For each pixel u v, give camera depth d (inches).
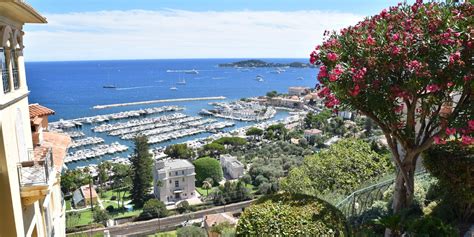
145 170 2564.0
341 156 814.5
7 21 324.8
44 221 438.9
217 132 4798.2
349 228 283.0
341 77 287.9
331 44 320.8
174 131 4783.5
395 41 283.0
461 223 341.7
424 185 406.9
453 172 339.3
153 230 1964.8
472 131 268.7
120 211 2390.5
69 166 3390.7
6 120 308.5
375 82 282.7
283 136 3983.8
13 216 309.3
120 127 4948.3
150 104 7263.8
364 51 291.7
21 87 366.9
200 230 1519.4
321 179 797.2
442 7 302.7
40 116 517.7
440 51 269.0
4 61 321.7
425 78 267.4
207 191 2726.4
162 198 2600.9
